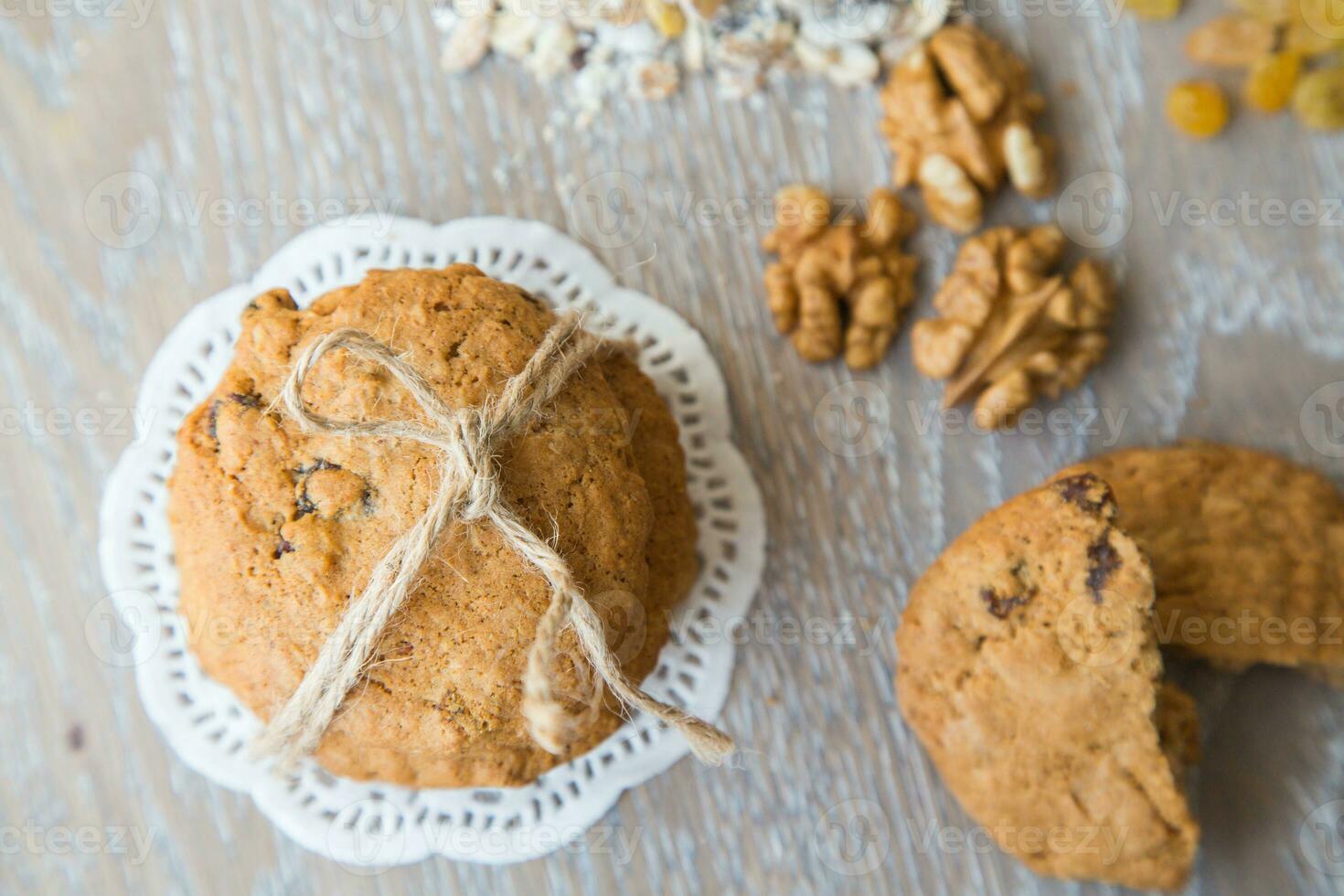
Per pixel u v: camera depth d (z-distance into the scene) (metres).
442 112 0.31
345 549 0.26
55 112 0.31
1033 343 0.31
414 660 0.26
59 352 0.31
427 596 0.26
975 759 0.29
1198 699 0.31
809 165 0.31
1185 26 0.31
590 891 0.31
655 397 0.29
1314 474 0.30
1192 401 0.31
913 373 0.31
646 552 0.28
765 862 0.31
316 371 0.27
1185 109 0.31
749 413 0.31
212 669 0.27
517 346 0.27
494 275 0.31
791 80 0.31
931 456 0.31
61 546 0.31
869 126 0.31
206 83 0.31
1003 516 0.29
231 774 0.30
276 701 0.27
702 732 0.26
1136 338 0.31
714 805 0.31
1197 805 0.31
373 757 0.27
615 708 0.27
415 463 0.27
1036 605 0.28
